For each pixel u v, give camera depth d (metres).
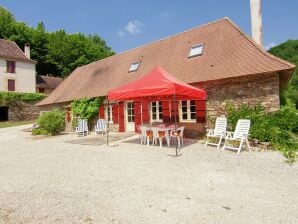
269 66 10.07
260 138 9.06
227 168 6.57
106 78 18.02
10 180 6.02
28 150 10.30
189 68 13.03
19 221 3.84
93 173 6.39
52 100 21.17
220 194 4.80
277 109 9.99
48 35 49.28
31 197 4.82
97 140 12.38
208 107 11.72
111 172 6.43
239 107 10.82
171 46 15.98
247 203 4.37
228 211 4.07
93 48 51.53
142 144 10.60
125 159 7.83
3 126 25.00
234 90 11.01
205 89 11.83
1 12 44.28
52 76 49.28
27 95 31.55
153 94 8.68
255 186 5.21
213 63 12.27
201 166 6.81
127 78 15.96
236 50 12.09
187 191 4.99
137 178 5.88
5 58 33.00
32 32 45.66
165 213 4.02
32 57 45.19
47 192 5.08
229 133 9.37
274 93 10.06
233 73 10.80
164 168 6.70
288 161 7.11
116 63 19.19
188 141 11.19
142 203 4.42
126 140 12.00
